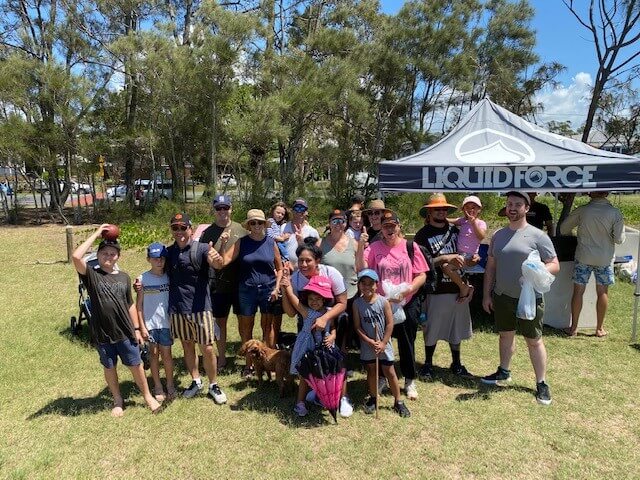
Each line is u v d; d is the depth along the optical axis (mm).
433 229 4750
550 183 5547
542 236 4188
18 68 16453
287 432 3797
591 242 5641
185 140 18141
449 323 4730
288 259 5598
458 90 20031
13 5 20406
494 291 4461
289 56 16812
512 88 21500
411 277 4184
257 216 4676
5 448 3615
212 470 3338
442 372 4891
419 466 3348
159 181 26047
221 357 5090
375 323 3973
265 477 3266
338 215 4676
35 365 5148
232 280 4938
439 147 6191
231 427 3893
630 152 18891
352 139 19625
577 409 4082
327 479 3234
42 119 17766
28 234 16062
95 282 3953
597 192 5633
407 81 19125
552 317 6117
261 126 15047
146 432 3838
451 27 18703
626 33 13188
